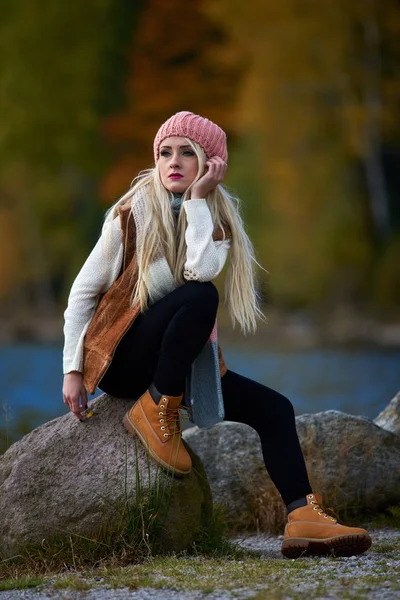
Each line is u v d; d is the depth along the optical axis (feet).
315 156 134.41
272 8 134.10
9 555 19.16
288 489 19.47
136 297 19.21
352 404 56.80
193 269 18.94
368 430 25.57
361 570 17.28
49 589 16.65
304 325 128.06
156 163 20.21
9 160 167.63
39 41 165.27
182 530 19.21
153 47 171.42
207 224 19.26
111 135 169.68
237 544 20.63
